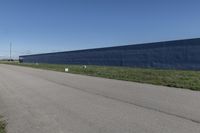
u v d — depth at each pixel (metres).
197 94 10.87
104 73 24.25
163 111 7.80
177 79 16.83
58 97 11.09
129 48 36.22
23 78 21.61
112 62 40.41
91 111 8.16
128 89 12.90
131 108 8.37
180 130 5.94
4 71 33.16
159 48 30.75
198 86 13.22
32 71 32.56
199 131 5.84
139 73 22.67
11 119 7.64
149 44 32.38
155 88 13.11
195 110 7.82
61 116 7.68
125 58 37.19
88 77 21.17
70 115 7.76
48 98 10.94
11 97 11.66
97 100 10.01
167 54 29.55
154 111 7.85
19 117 7.85
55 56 63.25
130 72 24.25
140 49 34.00
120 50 38.31
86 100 10.09
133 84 15.16
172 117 7.09
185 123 6.48
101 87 13.99
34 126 6.78
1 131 6.32
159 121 6.73
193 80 16.06
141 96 10.59
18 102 10.34
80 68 34.75
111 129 6.22
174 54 28.53
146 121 6.77
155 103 9.01
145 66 33.06
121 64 38.06
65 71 30.97
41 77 22.16
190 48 26.55
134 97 10.38
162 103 8.98
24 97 11.52
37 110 8.68
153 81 16.27
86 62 48.75
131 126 6.38
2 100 10.98
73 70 31.42
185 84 14.19
